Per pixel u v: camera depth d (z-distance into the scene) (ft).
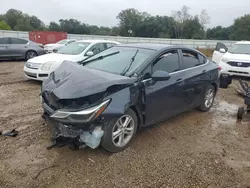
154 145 12.52
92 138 10.49
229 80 22.26
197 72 16.03
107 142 10.98
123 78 11.39
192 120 16.43
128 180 9.62
